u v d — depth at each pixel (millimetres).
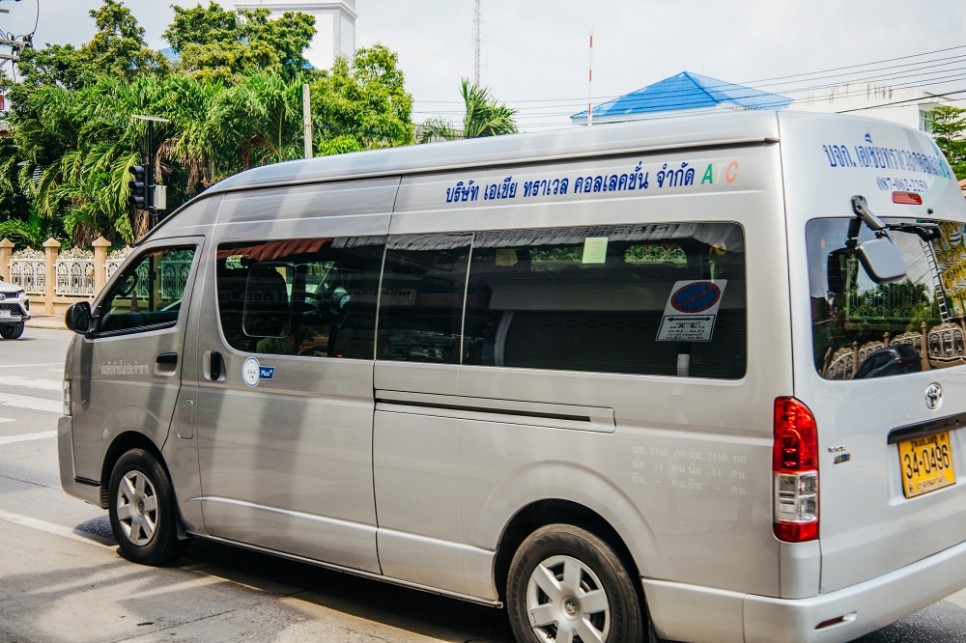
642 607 3793
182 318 5516
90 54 39844
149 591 5305
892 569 3693
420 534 4410
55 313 30328
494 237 4230
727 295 3549
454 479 4258
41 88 33250
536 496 3990
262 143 28859
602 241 3896
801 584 3365
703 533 3551
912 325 3906
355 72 33938
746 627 3463
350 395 4648
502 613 5027
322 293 4859
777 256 3447
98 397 5969
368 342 4617
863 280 3674
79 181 31734
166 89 30734
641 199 3814
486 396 4152
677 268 3686
